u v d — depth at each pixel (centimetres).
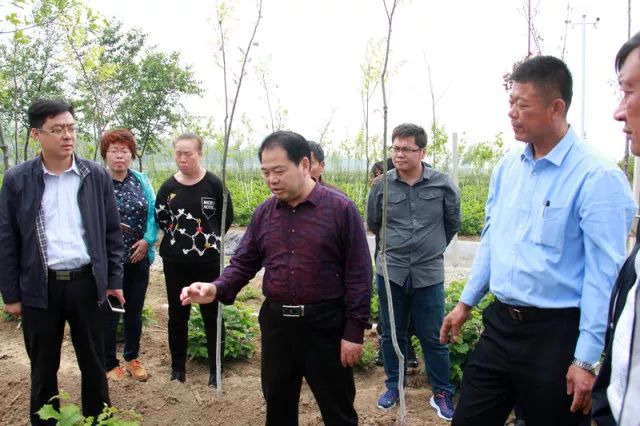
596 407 204
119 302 393
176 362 468
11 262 350
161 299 743
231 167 2353
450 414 418
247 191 1731
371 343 564
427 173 432
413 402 450
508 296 269
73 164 357
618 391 189
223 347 493
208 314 462
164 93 1806
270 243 304
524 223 268
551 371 256
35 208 345
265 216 311
